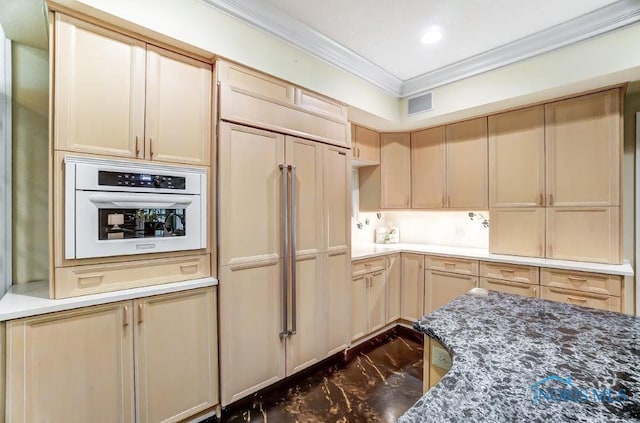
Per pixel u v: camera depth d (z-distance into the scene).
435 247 3.48
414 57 2.58
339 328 2.53
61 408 1.36
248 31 1.94
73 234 1.41
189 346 1.72
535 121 2.63
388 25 2.14
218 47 1.80
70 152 1.42
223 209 1.82
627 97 2.47
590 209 2.37
